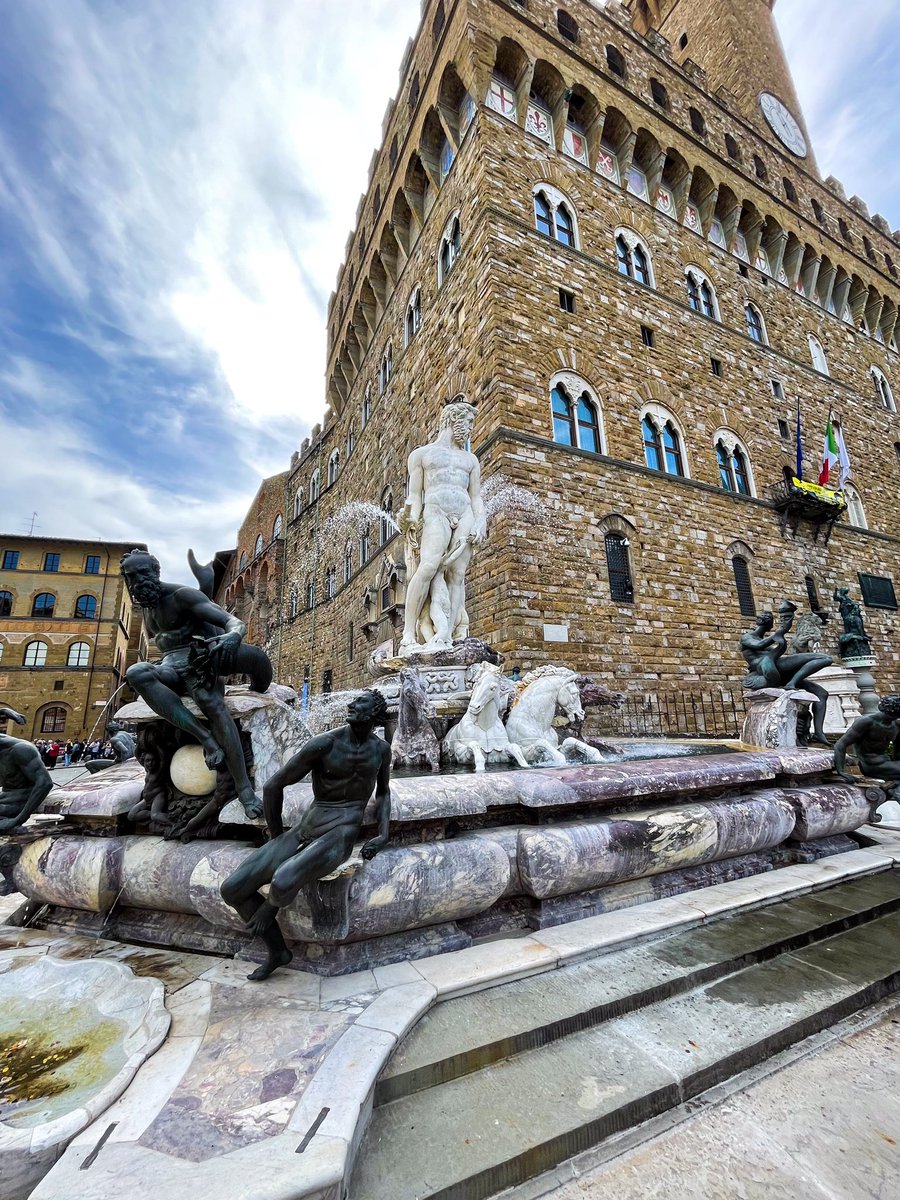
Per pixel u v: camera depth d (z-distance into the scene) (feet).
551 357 55.67
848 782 20.98
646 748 28.81
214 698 12.45
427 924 11.64
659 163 72.49
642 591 54.95
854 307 100.12
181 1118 6.76
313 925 10.40
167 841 12.91
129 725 13.87
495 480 50.75
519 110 61.36
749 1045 9.30
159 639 13.99
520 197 58.80
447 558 25.13
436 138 69.15
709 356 71.31
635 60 75.10
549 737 20.36
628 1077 8.46
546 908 12.87
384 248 85.10
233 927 11.56
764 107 94.84
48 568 163.22
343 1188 6.14
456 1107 7.81
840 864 17.78
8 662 153.99
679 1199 6.79
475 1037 8.89
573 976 10.94
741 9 101.04
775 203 86.28
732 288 79.10
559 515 51.70
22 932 13.79
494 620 49.24
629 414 60.34
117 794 13.67
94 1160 6.06
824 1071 9.26
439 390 63.77
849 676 44.73
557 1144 7.29
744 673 59.57
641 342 64.34
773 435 75.61
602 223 65.77
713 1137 7.82
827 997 10.78
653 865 14.11
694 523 61.57
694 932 13.03
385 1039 8.36
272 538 156.87
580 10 70.54
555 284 58.23
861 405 91.50
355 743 10.46
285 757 13.46
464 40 59.36
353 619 97.19
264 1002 9.61
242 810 12.23
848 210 103.04
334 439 123.24
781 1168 7.28
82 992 10.54
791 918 13.94
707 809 15.49
